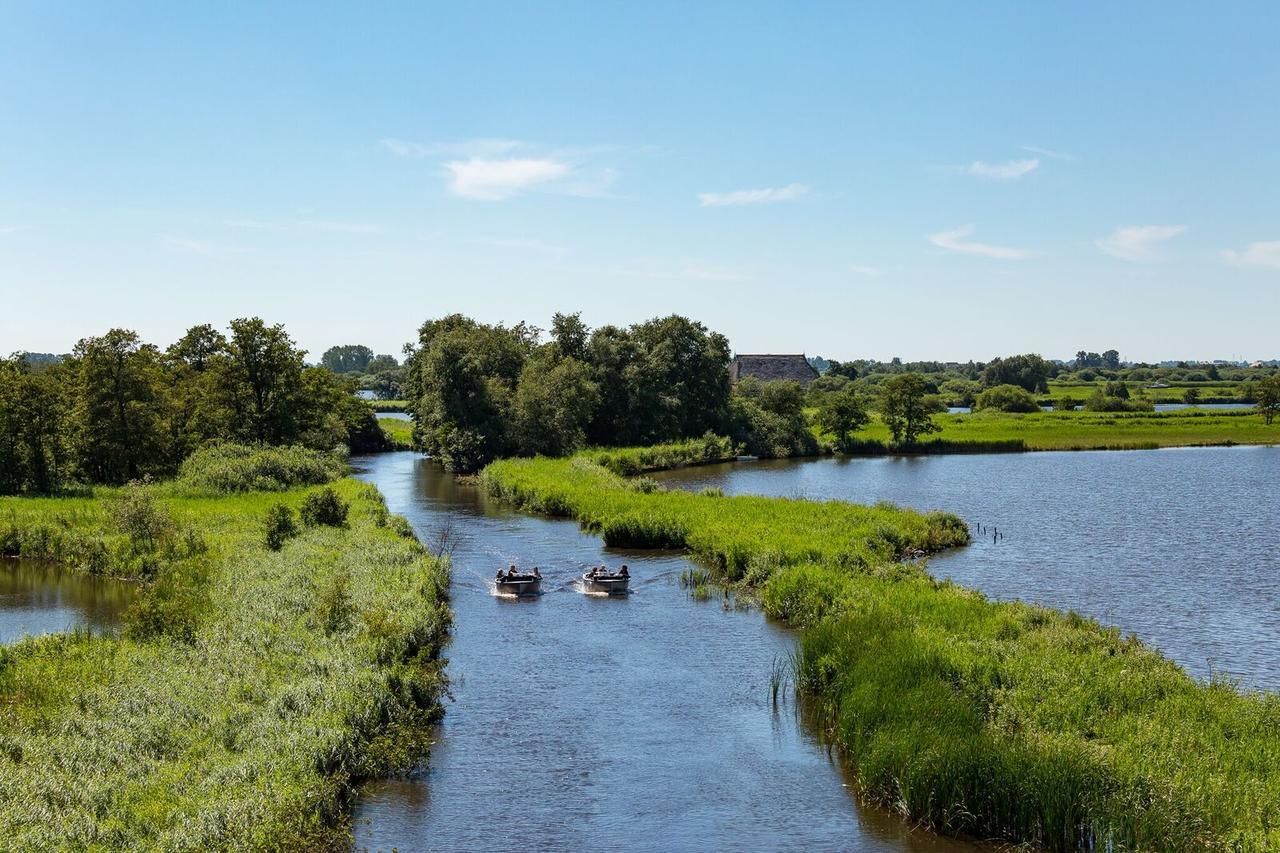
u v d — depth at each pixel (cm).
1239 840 1859
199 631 3145
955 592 3819
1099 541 5875
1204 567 5044
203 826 1845
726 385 12925
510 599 4266
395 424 16588
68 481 7531
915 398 13025
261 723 2359
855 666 2816
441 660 3266
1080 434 14225
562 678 3177
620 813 2250
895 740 2327
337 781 2227
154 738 2269
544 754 2572
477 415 10319
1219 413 17775
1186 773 2070
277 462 7506
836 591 3803
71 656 2950
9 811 1852
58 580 4606
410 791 2344
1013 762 2130
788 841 2128
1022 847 2055
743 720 2825
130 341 7781
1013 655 2866
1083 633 3119
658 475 10094
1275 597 4325
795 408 13275
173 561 4622
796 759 2562
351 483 7675
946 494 8325
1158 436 13925
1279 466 10719
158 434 7925
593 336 12388
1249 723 2336
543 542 5725
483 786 2377
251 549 4641
